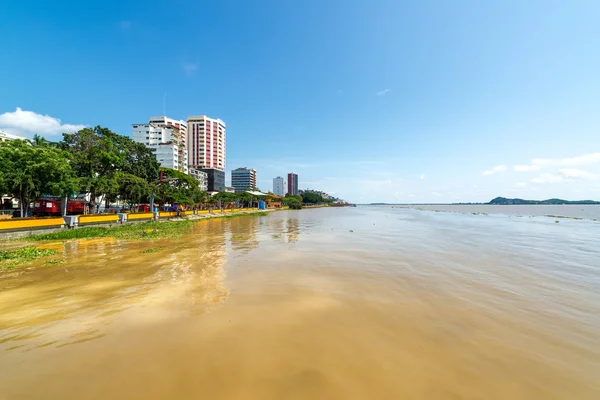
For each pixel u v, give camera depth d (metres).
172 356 4.80
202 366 4.51
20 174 21.77
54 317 6.46
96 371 4.38
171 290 8.45
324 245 17.47
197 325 6.02
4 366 4.52
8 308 7.01
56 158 24.20
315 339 5.41
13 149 22.59
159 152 94.62
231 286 8.86
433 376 4.28
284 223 36.88
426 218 50.84
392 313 6.72
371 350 5.02
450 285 9.01
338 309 6.96
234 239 20.23
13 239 19.12
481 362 4.66
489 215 65.50
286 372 4.36
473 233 24.78
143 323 6.12
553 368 4.51
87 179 29.91
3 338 5.47
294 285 8.97
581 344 5.29
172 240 19.59
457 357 4.80
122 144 41.53
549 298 7.82
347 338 5.46
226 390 3.95
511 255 14.15
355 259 13.12
